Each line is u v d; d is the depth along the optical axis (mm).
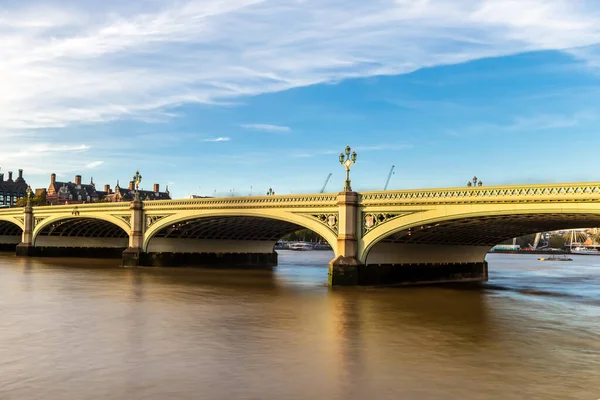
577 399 18188
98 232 96188
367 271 50219
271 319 32469
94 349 24109
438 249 58469
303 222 52875
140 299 40344
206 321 31422
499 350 25281
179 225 68750
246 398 17828
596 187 37250
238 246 81375
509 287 55906
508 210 40719
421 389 19031
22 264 74375
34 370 20672
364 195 49156
